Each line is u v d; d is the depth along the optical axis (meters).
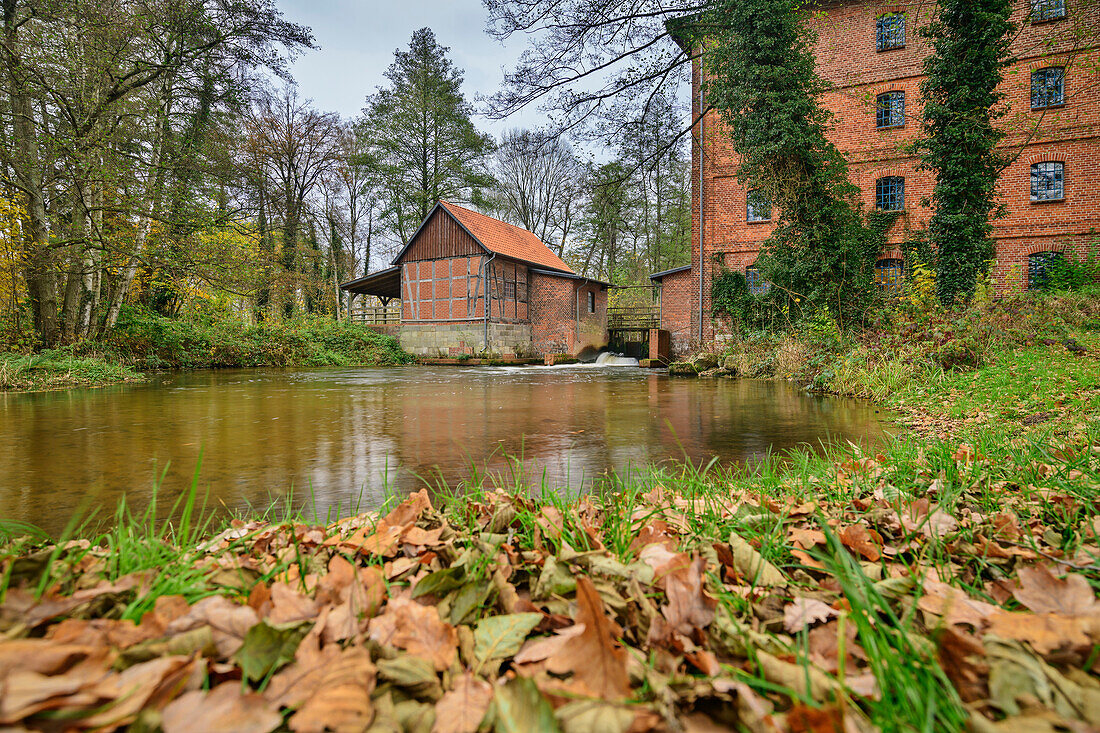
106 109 12.76
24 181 12.49
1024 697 0.76
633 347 30.64
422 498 2.21
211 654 0.90
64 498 3.42
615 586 1.25
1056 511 1.85
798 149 13.31
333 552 1.64
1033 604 1.07
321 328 24.31
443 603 1.15
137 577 1.20
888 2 17.16
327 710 0.74
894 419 6.29
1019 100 16.22
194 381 13.45
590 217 34.03
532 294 27.88
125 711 0.66
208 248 14.58
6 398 9.45
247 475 4.03
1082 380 5.67
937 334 9.03
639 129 8.74
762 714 0.73
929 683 0.78
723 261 18.86
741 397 9.36
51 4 11.27
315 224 30.11
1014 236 16.44
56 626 0.95
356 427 6.31
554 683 0.83
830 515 2.02
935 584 1.26
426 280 26.09
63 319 14.62
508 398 9.62
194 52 13.56
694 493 2.47
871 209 17.48
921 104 16.84
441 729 0.74
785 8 12.84
